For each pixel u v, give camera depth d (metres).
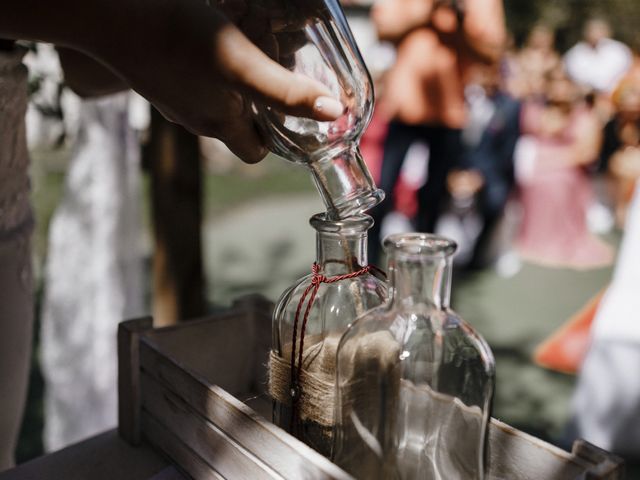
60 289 1.77
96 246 1.75
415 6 3.47
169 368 0.89
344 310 0.80
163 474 0.90
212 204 6.48
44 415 2.66
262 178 7.66
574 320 3.39
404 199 4.25
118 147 1.75
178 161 1.69
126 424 0.99
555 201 4.83
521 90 4.80
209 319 1.05
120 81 1.18
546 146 4.81
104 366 1.78
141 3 0.72
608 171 5.82
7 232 1.08
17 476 0.90
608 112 5.49
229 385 1.10
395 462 0.70
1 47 1.01
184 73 0.75
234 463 0.78
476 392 0.70
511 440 0.76
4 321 1.09
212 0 0.79
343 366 0.71
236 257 4.94
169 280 1.76
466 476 0.71
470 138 4.70
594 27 5.16
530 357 3.40
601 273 4.72
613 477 0.66
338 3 0.79
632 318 2.14
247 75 0.71
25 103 1.09
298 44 0.76
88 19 0.73
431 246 0.68
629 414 2.19
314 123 0.75
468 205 4.71
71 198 1.75
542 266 4.83
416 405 0.70
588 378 2.26
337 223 0.76
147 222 5.10
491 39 3.51
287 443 0.70
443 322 0.70
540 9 8.57
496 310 4.02
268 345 1.08
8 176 1.07
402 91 3.60
